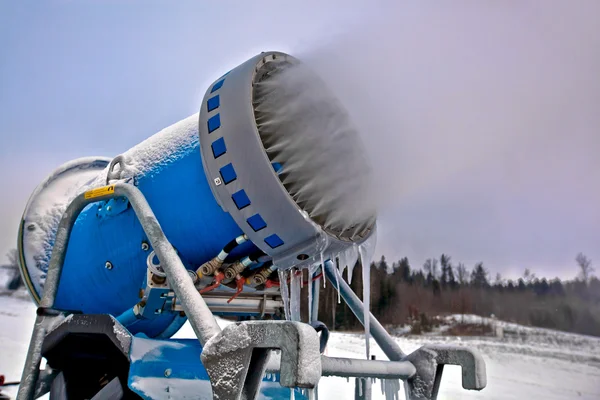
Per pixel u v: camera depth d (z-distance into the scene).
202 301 1.72
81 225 2.59
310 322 2.48
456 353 2.20
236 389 1.42
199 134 2.08
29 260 3.09
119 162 2.42
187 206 2.21
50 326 2.24
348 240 2.08
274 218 1.93
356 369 1.88
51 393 2.26
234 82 2.08
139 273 2.39
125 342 1.89
